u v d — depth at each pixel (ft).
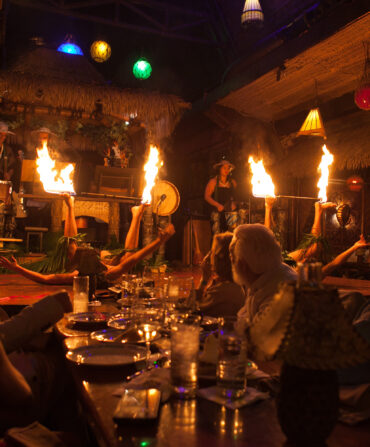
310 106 28.35
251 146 30.55
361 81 19.98
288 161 29.22
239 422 3.85
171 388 4.42
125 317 8.13
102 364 5.22
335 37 19.03
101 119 26.84
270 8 32.78
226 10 37.47
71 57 31.07
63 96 24.66
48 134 26.78
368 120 25.31
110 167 26.32
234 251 6.79
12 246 22.95
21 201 25.14
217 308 8.30
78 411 8.50
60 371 7.95
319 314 3.24
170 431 3.67
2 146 25.99
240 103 28.19
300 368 3.30
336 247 26.71
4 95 23.90
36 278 12.24
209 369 5.01
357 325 4.68
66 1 38.17
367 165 23.39
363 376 4.41
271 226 14.88
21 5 37.50
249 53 35.99
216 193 27.53
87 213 26.07
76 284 8.85
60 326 7.80
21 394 5.15
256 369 5.17
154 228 28.14
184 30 42.70
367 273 22.76
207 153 39.34
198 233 32.27
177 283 8.05
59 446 5.38
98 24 44.65
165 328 7.14
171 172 45.50
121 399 4.17
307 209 29.04
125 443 3.47
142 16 38.58
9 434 5.40
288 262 14.93
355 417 3.89
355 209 25.88
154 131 27.48
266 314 3.52
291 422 3.30
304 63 21.90
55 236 23.84
